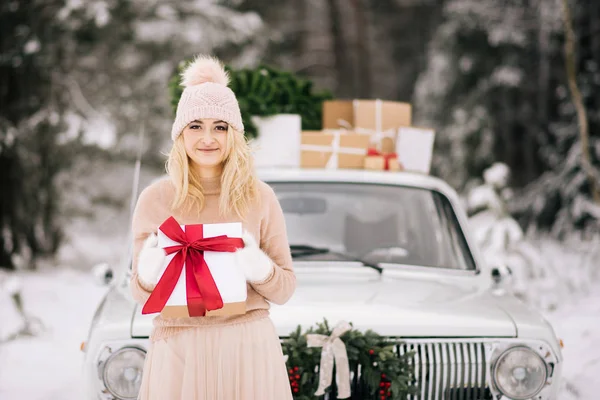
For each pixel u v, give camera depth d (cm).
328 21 2200
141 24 1223
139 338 300
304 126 545
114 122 1316
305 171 427
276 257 258
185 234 239
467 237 417
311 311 316
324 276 374
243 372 242
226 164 252
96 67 1309
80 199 1223
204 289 235
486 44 1474
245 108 435
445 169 1461
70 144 1081
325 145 443
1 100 998
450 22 1509
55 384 495
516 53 1432
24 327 626
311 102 557
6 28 998
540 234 1248
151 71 1296
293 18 2164
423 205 430
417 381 305
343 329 297
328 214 418
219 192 254
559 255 1034
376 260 408
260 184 259
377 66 2255
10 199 973
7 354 571
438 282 379
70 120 994
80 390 480
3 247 963
